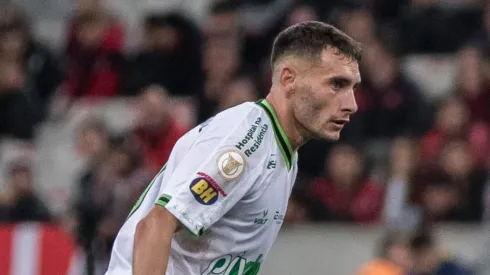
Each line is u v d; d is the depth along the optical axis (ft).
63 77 158.71
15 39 153.07
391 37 145.28
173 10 169.68
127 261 53.98
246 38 151.23
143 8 181.27
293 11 151.12
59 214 135.64
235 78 140.77
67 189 143.13
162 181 53.93
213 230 52.85
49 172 148.15
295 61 52.90
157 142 128.26
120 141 120.78
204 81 145.79
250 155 51.57
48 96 157.69
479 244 119.14
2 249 100.22
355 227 121.90
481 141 127.75
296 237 123.13
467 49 138.92
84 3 157.99
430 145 126.52
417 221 113.70
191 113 142.51
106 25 157.38
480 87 134.92
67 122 153.38
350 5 152.05
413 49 154.51
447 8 158.20
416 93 136.56
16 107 147.74
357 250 121.49
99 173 118.93
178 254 53.26
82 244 113.80
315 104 52.65
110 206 115.24
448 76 151.84
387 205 121.08
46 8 185.68
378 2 155.22
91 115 146.30
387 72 135.64
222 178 50.67
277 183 53.26
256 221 53.52
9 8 160.35
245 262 55.01
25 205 123.24
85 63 156.04
